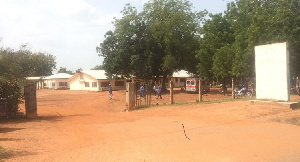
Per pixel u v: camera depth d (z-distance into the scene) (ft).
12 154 27.12
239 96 111.45
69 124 50.60
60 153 27.91
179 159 23.95
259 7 103.35
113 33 155.63
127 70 157.79
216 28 143.64
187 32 152.35
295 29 84.94
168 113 58.85
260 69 60.03
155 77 163.43
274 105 54.75
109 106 94.53
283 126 38.04
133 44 151.43
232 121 44.06
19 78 63.36
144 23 151.64
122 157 25.39
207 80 156.46
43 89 234.99
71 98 130.00
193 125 41.88
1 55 63.57
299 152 24.82
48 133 40.73
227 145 28.32
